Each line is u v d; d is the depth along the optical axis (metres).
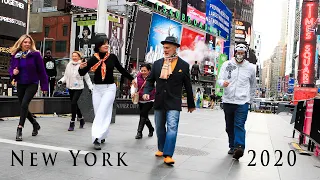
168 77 4.86
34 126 6.31
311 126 6.66
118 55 28.12
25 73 5.90
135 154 5.28
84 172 4.04
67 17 29.91
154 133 7.90
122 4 29.73
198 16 42.69
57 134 6.67
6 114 8.59
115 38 27.78
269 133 9.73
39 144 5.51
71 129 7.27
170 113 4.83
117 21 27.94
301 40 50.69
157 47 32.41
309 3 49.41
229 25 54.94
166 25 33.69
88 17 28.41
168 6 34.75
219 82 5.61
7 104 8.62
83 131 7.32
